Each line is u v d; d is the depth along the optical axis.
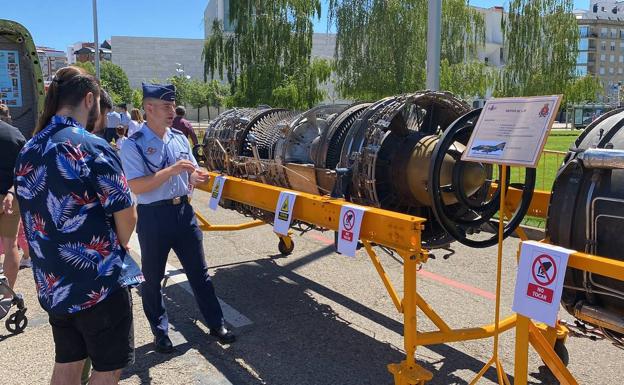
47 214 2.31
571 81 37.19
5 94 6.87
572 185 2.66
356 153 3.68
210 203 4.87
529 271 2.46
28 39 6.70
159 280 4.03
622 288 2.47
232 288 5.49
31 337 4.25
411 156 3.62
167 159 3.94
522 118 2.73
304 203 3.73
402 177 3.68
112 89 56.50
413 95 3.69
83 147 2.32
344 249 3.27
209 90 61.34
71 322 2.47
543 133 2.58
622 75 136.50
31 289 5.34
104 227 2.39
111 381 2.54
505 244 7.11
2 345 4.10
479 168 3.41
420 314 4.76
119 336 2.50
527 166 2.58
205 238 7.59
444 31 37.16
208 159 6.15
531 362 3.91
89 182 2.32
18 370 3.71
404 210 3.97
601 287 2.54
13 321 4.28
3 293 4.16
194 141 11.23
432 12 8.58
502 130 2.80
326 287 5.51
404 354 4.00
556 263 2.34
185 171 3.78
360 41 30.41
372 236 3.20
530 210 4.09
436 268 6.08
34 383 3.53
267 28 29.25
